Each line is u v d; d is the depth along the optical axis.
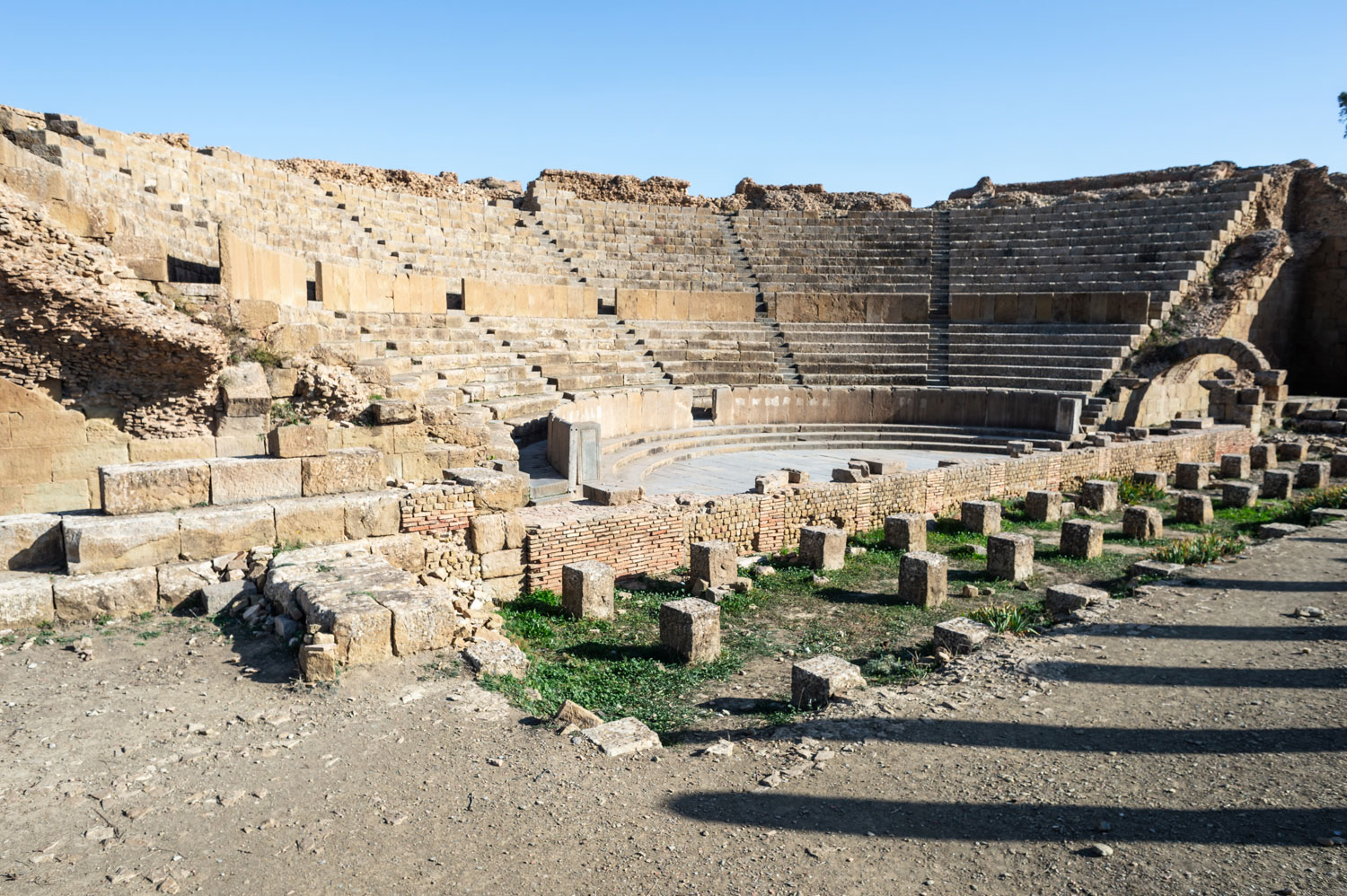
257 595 10.16
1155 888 5.07
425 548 12.01
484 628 10.41
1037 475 21.52
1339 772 6.55
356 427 14.21
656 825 5.96
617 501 15.10
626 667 10.22
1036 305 34.09
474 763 6.88
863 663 10.51
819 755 7.07
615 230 39.38
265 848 5.67
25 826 5.88
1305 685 8.45
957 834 5.78
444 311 26.22
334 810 6.15
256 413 14.21
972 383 32.44
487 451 16.77
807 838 5.75
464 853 5.61
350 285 22.16
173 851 5.62
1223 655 9.39
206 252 19.44
